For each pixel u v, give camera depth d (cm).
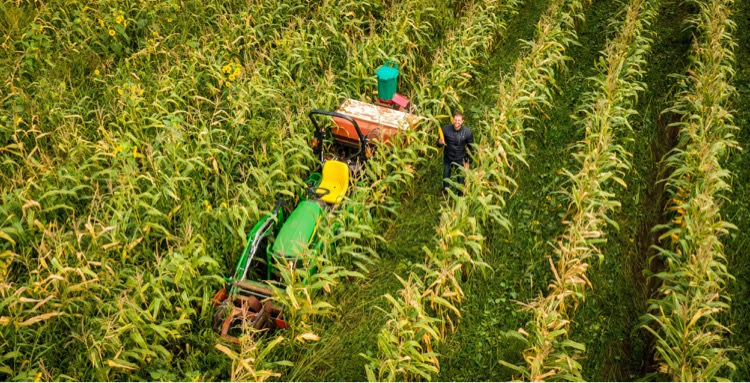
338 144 964
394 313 631
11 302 598
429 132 1043
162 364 625
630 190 927
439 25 1330
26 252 718
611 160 879
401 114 960
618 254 816
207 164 873
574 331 715
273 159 909
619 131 1040
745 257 799
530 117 963
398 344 637
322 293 742
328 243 720
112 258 698
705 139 886
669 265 721
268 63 1145
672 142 1058
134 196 725
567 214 824
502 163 875
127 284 632
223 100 1017
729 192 909
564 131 1067
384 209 909
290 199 875
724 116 944
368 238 834
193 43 1120
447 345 699
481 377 667
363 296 757
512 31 1412
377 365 609
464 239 759
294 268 681
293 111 1011
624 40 1194
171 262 649
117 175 780
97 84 1112
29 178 786
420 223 885
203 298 663
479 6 1293
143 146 895
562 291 664
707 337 587
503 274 793
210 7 1291
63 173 800
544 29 1189
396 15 1248
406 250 830
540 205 909
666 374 630
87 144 876
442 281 670
